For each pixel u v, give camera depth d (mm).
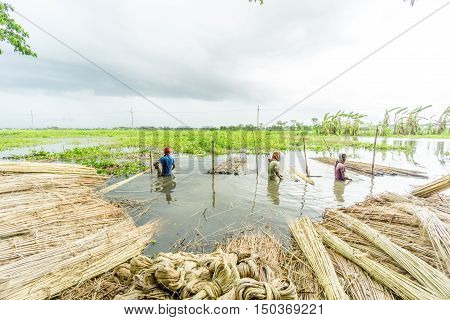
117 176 11164
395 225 5246
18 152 20828
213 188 9227
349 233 5242
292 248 5020
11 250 4223
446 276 3666
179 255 3988
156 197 8117
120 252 4500
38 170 8648
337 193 8695
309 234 5090
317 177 11328
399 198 6797
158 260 3609
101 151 19016
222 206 7289
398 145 25281
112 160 14977
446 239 4344
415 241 4660
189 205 7363
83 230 5234
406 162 16359
